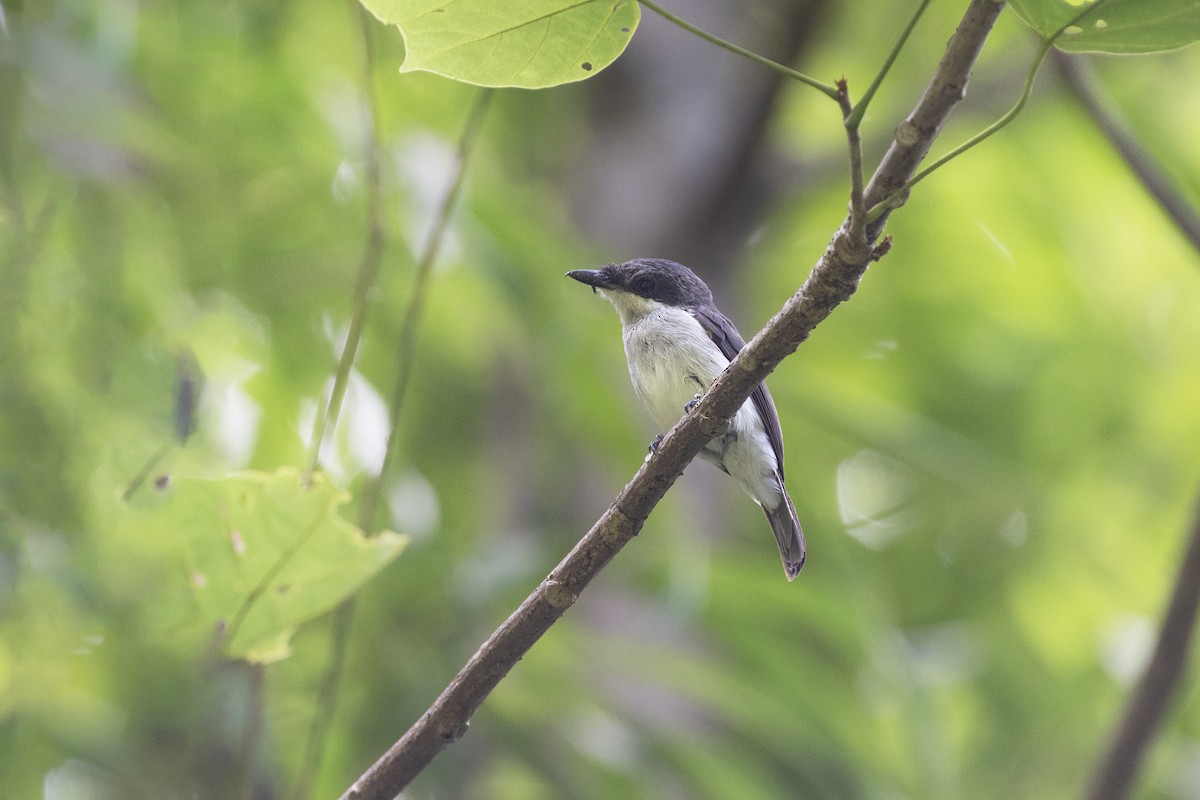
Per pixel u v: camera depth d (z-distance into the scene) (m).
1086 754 13.69
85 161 8.98
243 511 5.86
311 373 11.58
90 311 8.56
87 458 8.17
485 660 5.42
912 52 14.87
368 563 6.09
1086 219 15.39
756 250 15.44
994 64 14.71
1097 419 15.00
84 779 9.61
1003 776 13.80
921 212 15.68
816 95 15.03
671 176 13.55
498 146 14.20
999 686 14.05
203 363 9.91
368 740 9.82
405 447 13.23
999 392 15.41
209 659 8.26
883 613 11.61
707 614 11.35
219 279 10.09
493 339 12.02
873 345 15.77
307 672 9.95
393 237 10.37
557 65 5.02
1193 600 9.05
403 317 11.57
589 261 11.75
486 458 12.90
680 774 10.59
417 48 4.96
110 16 9.43
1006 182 15.48
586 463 12.46
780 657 11.38
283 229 10.61
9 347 8.10
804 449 14.80
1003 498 13.22
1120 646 13.68
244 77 10.66
